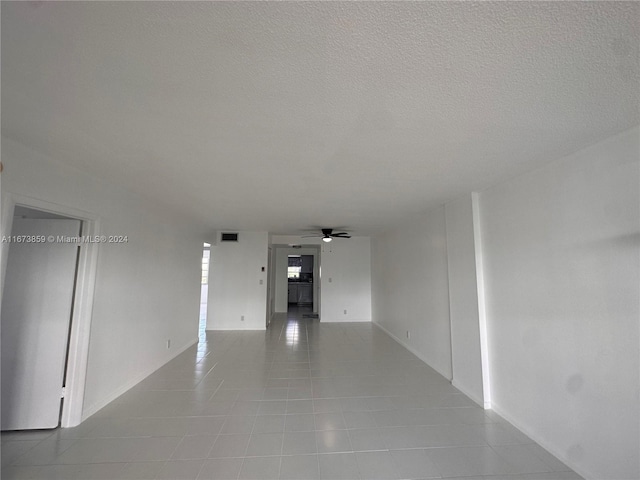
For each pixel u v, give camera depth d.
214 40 1.03
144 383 3.47
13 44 1.05
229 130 1.75
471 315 3.10
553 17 0.93
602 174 1.84
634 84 1.27
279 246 8.69
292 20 0.95
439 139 1.85
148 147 2.01
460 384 3.31
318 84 1.29
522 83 1.27
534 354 2.35
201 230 5.75
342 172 2.52
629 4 0.88
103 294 2.80
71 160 2.26
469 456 2.16
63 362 2.51
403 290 5.32
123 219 3.09
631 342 1.67
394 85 1.29
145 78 1.26
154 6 0.89
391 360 4.45
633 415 1.66
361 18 0.94
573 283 2.02
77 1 0.87
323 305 7.65
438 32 0.99
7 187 1.88
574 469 1.98
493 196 2.88
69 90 1.35
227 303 6.64
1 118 1.62
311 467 2.04
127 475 1.94
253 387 3.40
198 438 2.37
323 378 3.71
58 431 2.43
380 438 2.39
